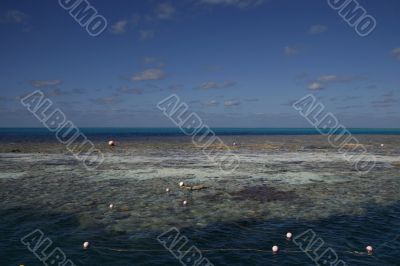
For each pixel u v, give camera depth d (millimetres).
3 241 14531
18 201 20984
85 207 19875
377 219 18156
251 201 21594
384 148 59281
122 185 25859
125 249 14008
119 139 85500
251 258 13328
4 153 45688
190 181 27531
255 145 63781
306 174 31219
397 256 13555
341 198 22484
